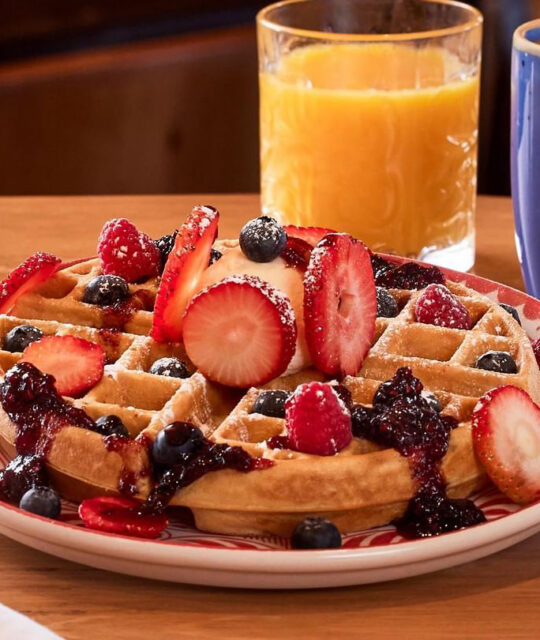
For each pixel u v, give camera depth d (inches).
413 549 28.7
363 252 32.0
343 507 29.5
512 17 55.5
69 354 31.6
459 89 37.5
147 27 61.4
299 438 29.8
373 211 37.9
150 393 31.6
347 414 29.9
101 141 61.4
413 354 32.9
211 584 29.0
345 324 31.6
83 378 31.6
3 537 30.3
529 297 35.0
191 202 42.2
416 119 37.3
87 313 33.5
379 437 30.0
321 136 37.6
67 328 32.9
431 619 28.8
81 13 60.3
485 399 30.4
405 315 33.4
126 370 31.8
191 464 29.5
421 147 37.5
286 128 38.1
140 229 40.4
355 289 31.8
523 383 31.5
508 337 33.0
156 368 32.1
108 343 32.8
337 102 37.2
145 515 29.4
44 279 34.0
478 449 30.2
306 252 32.9
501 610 29.0
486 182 58.6
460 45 37.6
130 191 62.7
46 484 30.4
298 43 37.8
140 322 33.3
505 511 30.2
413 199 37.9
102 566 29.1
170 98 61.6
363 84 37.4
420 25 39.5
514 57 35.6
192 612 28.9
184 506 29.9
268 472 29.5
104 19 60.6
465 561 29.4
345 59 37.4
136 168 62.4
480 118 57.8
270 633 28.5
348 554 28.5
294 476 29.4
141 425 30.9
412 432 29.9
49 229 40.4
